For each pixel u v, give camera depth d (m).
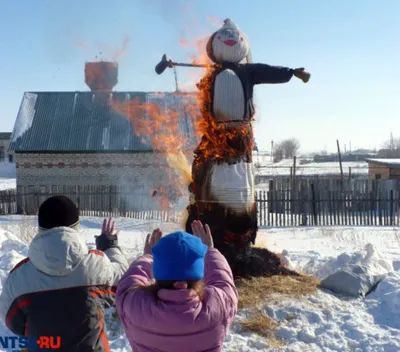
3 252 9.38
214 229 7.67
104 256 3.37
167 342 2.69
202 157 7.81
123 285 2.98
